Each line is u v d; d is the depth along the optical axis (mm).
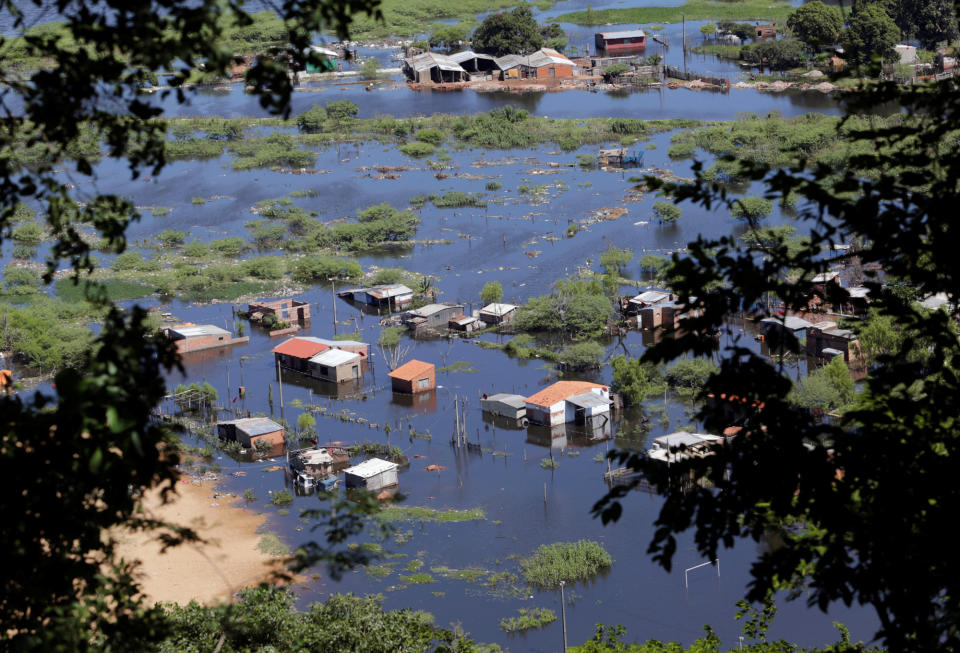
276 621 45031
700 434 99812
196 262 162000
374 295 145250
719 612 77938
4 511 16500
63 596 17703
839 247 138500
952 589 18031
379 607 55312
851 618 76125
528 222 173875
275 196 194125
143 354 17328
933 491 18266
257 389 124250
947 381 19578
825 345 120938
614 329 133750
